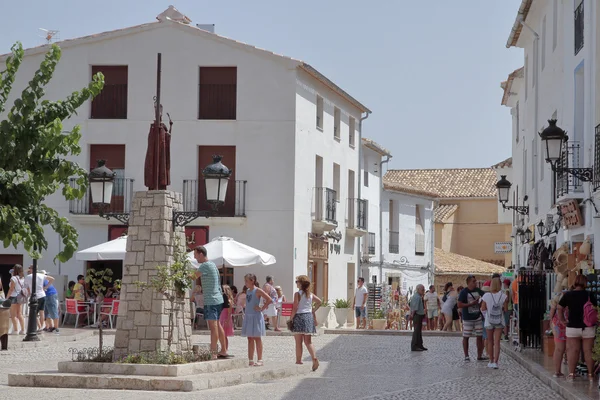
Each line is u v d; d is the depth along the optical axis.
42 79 14.78
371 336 33.81
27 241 13.71
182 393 15.23
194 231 36.69
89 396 14.67
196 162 36.72
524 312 24.14
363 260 47.22
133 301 17.89
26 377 16.33
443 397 15.08
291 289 36.38
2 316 23.48
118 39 37.22
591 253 20.23
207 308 18.48
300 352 19.66
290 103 36.66
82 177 14.81
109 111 37.22
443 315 38.78
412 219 54.44
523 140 36.16
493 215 63.84
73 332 29.36
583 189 21.06
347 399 14.64
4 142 14.19
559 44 25.05
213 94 37.09
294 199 36.56
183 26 36.94
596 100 20.02
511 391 16.05
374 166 49.50
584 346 16.58
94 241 36.75
